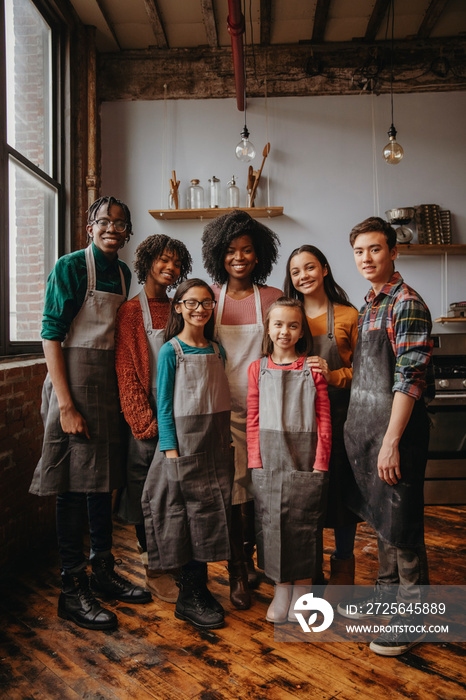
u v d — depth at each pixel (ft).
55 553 8.17
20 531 7.88
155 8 11.23
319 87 12.66
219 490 5.84
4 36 8.30
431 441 10.58
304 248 6.28
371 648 5.42
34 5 10.06
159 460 5.89
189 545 5.80
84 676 5.02
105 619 5.83
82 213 11.75
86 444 5.91
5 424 7.37
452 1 11.33
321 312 6.35
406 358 5.16
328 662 5.24
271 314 5.93
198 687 4.85
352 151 12.63
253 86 12.73
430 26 12.01
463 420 10.55
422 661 5.26
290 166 12.65
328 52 12.70
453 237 12.57
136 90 12.79
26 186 9.50
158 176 12.74
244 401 6.44
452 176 12.60
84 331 5.99
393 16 11.49
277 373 5.87
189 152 12.75
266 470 5.84
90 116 11.99
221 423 5.98
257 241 6.73
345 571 6.38
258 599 6.63
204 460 5.81
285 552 5.70
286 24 12.04
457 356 10.61
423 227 12.34
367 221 5.65
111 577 6.59
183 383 5.86
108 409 6.10
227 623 6.01
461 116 12.60
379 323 5.49
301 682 4.91
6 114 8.40
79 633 5.80
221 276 6.85
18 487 7.80
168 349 5.96
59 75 11.20
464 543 8.57
